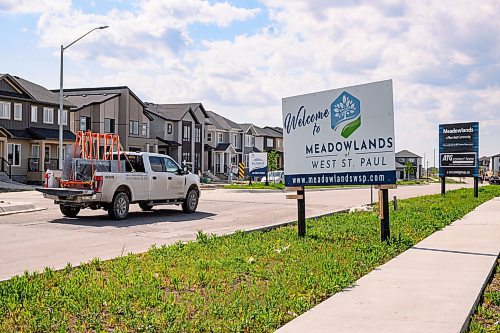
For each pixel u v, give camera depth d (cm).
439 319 670
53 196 1753
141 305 714
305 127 1422
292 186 1427
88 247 1252
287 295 770
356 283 865
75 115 5506
